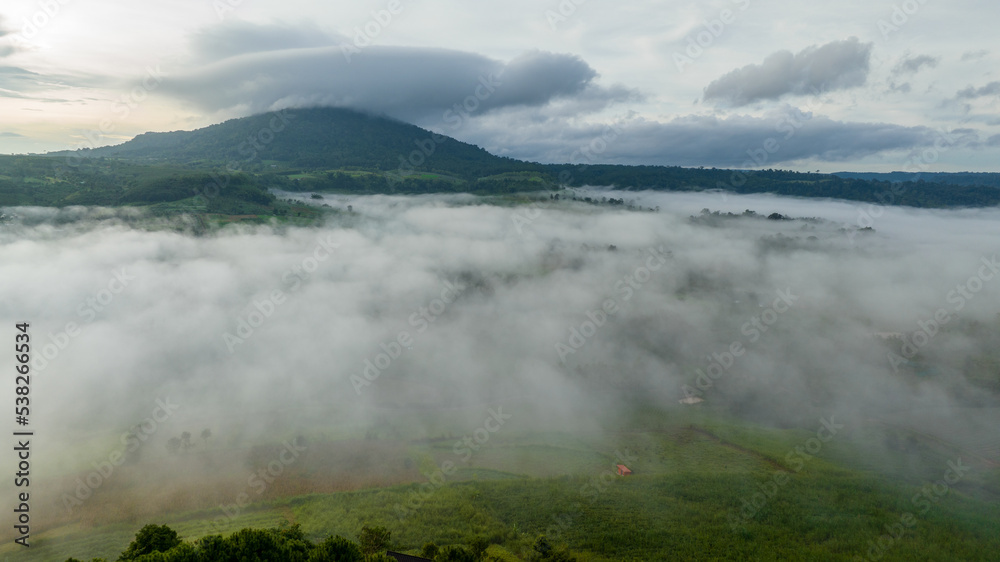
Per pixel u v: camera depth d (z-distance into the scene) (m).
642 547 71.81
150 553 52.38
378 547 66.12
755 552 70.38
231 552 51.69
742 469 103.88
